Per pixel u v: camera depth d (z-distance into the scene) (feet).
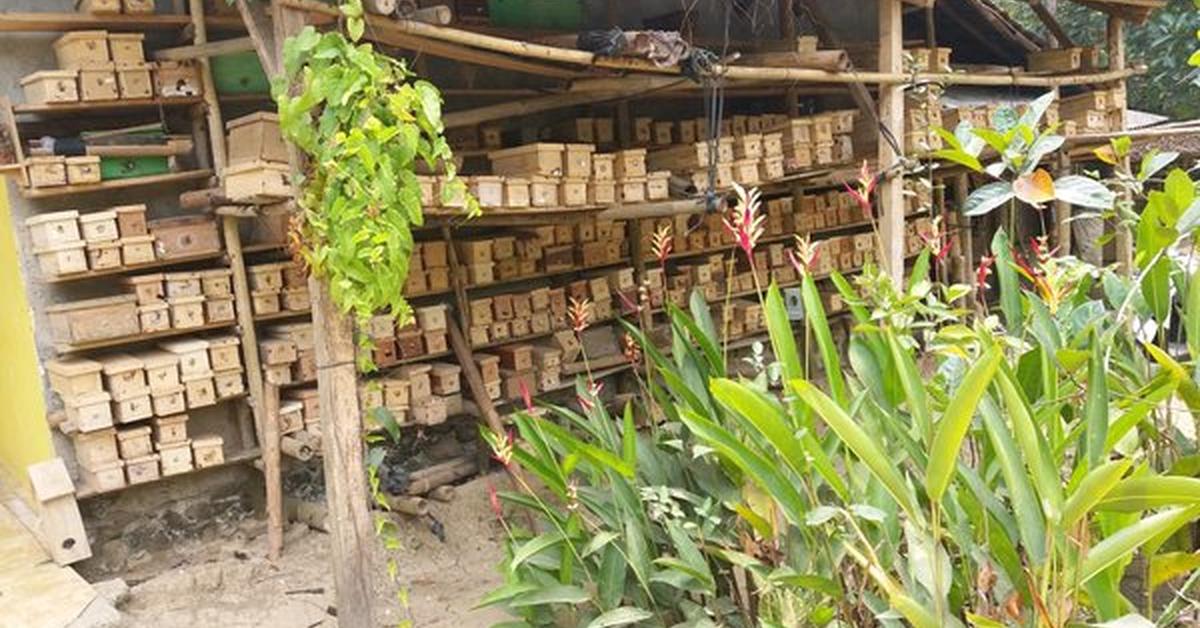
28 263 13.97
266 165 11.66
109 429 13.64
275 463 14.70
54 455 14.26
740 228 9.10
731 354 21.71
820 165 17.94
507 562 9.64
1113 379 8.40
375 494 10.64
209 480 15.49
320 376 10.07
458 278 17.10
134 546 14.76
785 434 7.39
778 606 7.91
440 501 16.38
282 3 9.71
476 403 16.98
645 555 8.63
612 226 19.43
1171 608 7.58
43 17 13.15
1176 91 36.27
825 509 7.20
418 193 9.84
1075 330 9.12
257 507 16.01
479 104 18.17
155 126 14.11
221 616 13.12
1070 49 24.40
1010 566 6.91
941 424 6.00
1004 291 9.13
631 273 19.75
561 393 19.06
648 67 13.33
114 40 13.41
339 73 9.22
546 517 10.09
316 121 9.59
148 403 13.78
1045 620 6.02
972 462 8.62
